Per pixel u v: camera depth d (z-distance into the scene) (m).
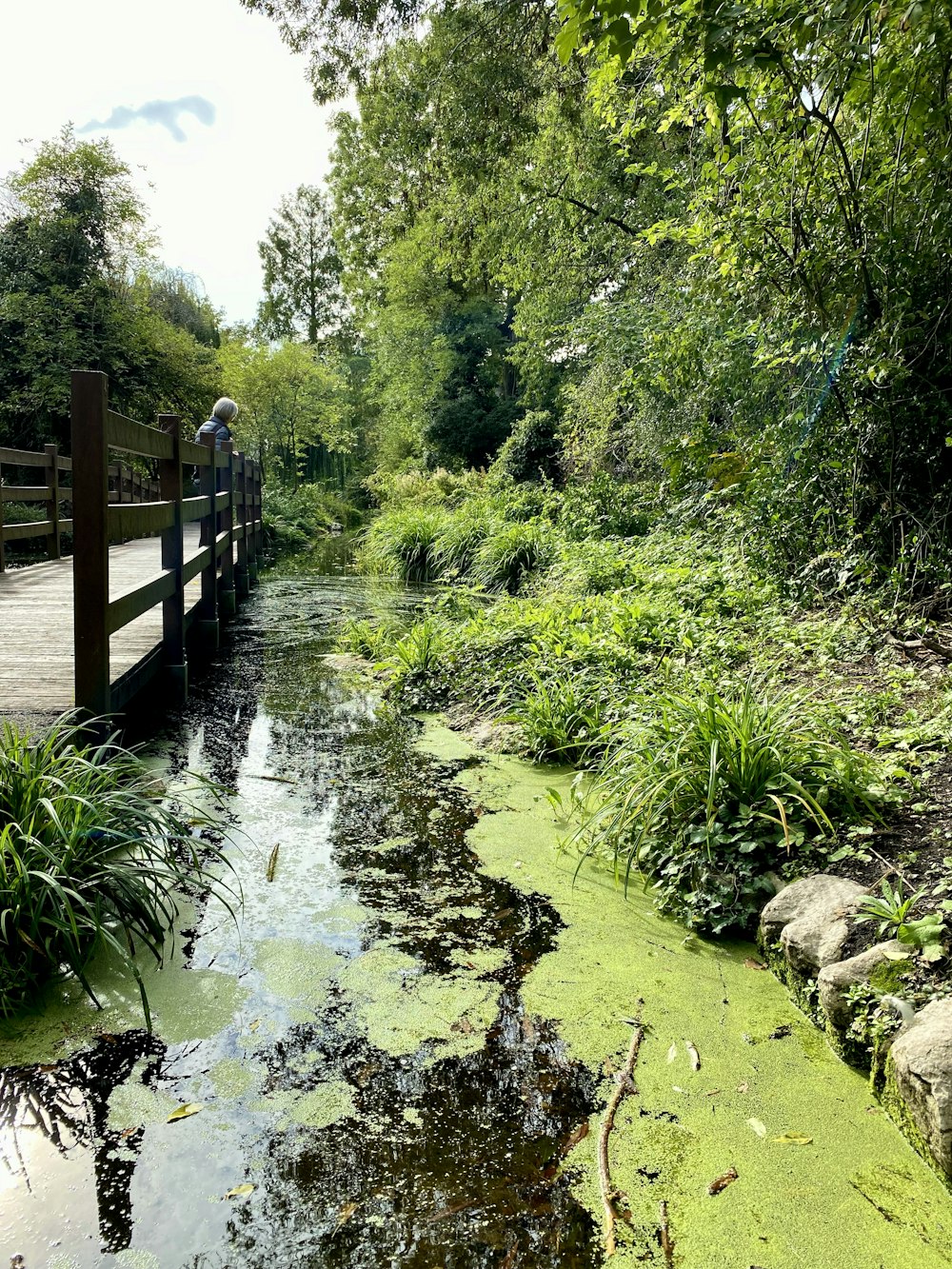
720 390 6.43
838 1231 1.49
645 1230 1.50
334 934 2.52
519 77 10.76
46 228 16.28
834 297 4.68
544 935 2.56
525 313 14.73
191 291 25.75
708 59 2.96
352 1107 1.79
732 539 6.67
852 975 2.00
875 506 4.90
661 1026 2.11
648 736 3.21
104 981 2.23
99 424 3.08
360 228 24.23
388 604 9.46
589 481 11.47
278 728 4.70
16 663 4.14
